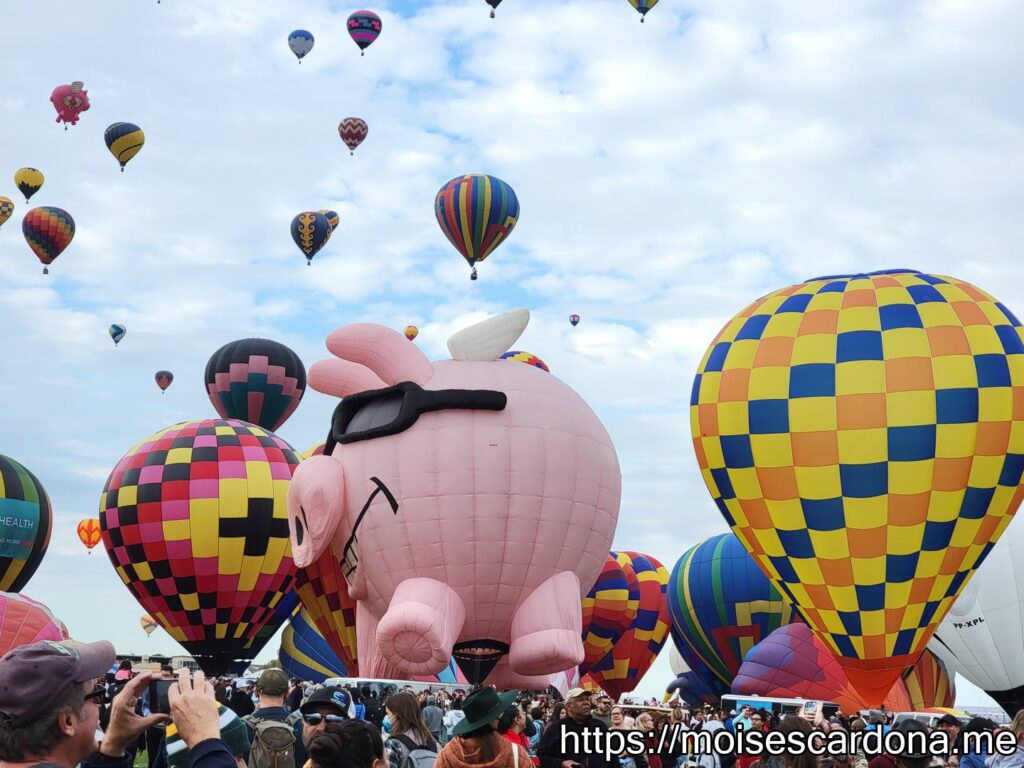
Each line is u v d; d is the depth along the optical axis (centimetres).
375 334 2198
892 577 2131
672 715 1265
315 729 658
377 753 477
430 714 1017
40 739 317
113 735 370
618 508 2286
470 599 2095
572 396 2266
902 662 2170
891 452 2109
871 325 2195
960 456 2105
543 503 2109
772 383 2200
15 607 1462
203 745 344
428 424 2117
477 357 2262
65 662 322
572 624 2102
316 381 2233
